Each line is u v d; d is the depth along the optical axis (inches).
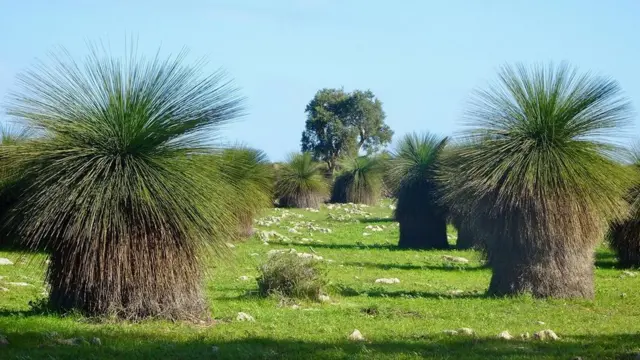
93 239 732.7
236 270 1254.9
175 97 762.2
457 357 610.2
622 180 984.3
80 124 738.8
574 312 885.8
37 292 962.7
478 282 1221.1
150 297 747.4
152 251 742.5
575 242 973.2
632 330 762.2
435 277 1272.1
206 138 767.7
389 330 746.8
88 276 736.3
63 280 752.3
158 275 745.0
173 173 745.0
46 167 736.3
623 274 1334.9
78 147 738.8
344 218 2657.5
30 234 734.5
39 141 746.2
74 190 729.0
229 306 893.8
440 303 943.0
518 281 987.9
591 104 979.3
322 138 5305.1
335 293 1018.7
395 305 926.4
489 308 904.3
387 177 1813.5
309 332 730.8
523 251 984.3
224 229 773.9
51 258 756.0
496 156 970.1
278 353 624.1
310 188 3063.5
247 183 1680.6
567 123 975.0
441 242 1742.1
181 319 758.5
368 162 3380.9
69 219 730.8
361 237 2039.9
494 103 987.9
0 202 759.1
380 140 5442.9
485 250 1071.0
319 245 1780.3
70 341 644.1
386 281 1184.8
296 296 944.3
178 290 755.4
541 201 959.6
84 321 735.1
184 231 746.8
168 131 746.8
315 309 895.7
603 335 723.4
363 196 3348.9
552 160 962.7
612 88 982.4
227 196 783.1
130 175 738.8
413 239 1742.1
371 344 668.1
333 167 5128.0
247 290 1033.5
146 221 741.3
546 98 979.3
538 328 768.3
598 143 978.7
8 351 601.9
